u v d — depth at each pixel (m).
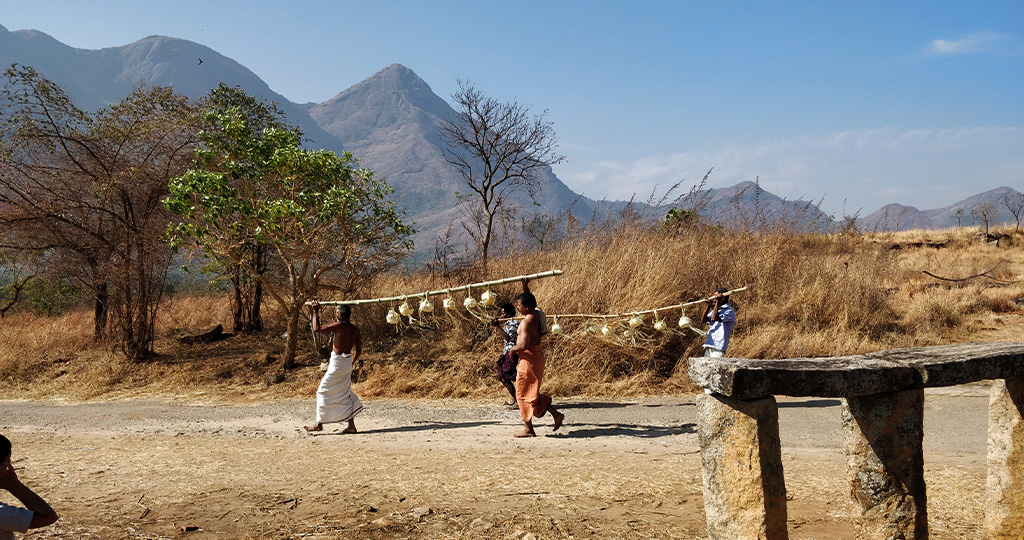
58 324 16.48
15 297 19.00
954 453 6.40
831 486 5.08
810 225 16.75
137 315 13.58
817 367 2.67
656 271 12.54
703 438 2.88
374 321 14.03
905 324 13.96
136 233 13.48
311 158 11.67
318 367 12.38
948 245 30.44
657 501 4.66
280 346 14.15
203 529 4.14
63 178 13.62
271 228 11.13
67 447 7.48
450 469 5.85
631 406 9.59
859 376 2.66
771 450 2.69
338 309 8.35
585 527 4.08
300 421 9.05
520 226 15.27
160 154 13.82
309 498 4.89
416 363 12.06
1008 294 16.84
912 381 2.79
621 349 11.29
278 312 16.17
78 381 12.51
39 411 10.41
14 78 13.06
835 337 12.33
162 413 9.97
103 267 13.51
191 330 15.59
